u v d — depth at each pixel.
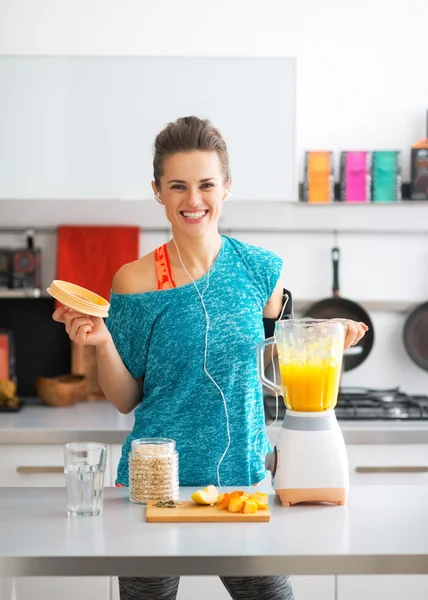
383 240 3.61
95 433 2.92
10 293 3.45
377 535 1.52
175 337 1.98
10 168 3.22
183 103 3.22
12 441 2.93
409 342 3.57
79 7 3.49
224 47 3.52
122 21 3.50
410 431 2.96
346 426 2.99
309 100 3.55
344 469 1.74
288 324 1.74
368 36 3.54
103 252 3.54
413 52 3.54
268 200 3.24
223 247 2.05
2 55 3.19
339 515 1.67
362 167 3.38
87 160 3.23
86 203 3.60
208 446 1.98
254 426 2.02
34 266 3.50
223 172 1.97
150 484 1.76
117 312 2.04
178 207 1.94
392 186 3.39
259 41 3.53
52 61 3.21
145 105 3.22
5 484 2.95
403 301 3.57
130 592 1.93
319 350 1.72
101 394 3.58
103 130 3.23
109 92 3.22
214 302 2.00
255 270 2.05
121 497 1.84
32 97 3.21
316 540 1.49
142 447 1.78
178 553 1.42
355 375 3.61
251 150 3.23
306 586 2.91
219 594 2.89
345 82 3.55
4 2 3.48
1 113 3.21
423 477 2.98
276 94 3.22
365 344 3.56
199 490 1.88
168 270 2.03
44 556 1.41
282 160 3.23
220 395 1.98
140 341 2.02
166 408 2.00
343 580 2.90
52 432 2.92
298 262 3.61
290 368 1.74
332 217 3.60
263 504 1.68
